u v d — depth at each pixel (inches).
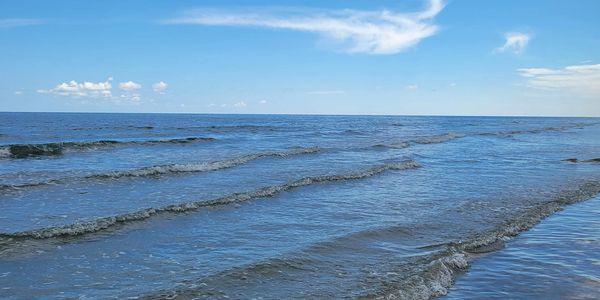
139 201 494.9
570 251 351.9
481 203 523.8
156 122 3289.9
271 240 358.9
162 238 359.9
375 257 323.0
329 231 389.4
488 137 2057.1
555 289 273.0
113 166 771.4
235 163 834.2
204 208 463.8
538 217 462.3
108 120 3545.8
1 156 905.5
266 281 272.1
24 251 319.0
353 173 717.3
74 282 266.4
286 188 583.8
